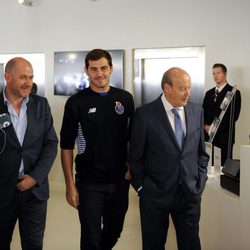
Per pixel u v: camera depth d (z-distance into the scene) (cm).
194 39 545
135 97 578
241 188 231
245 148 226
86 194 243
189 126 222
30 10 604
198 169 231
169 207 222
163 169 220
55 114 607
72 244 341
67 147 250
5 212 221
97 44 580
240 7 524
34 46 608
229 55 532
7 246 233
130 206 458
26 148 224
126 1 564
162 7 552
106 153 242
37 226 232
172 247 330
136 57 571
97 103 241
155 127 221
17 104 227
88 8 579
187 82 214
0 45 624
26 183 222
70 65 591
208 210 278
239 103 485
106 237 265
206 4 536
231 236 244
